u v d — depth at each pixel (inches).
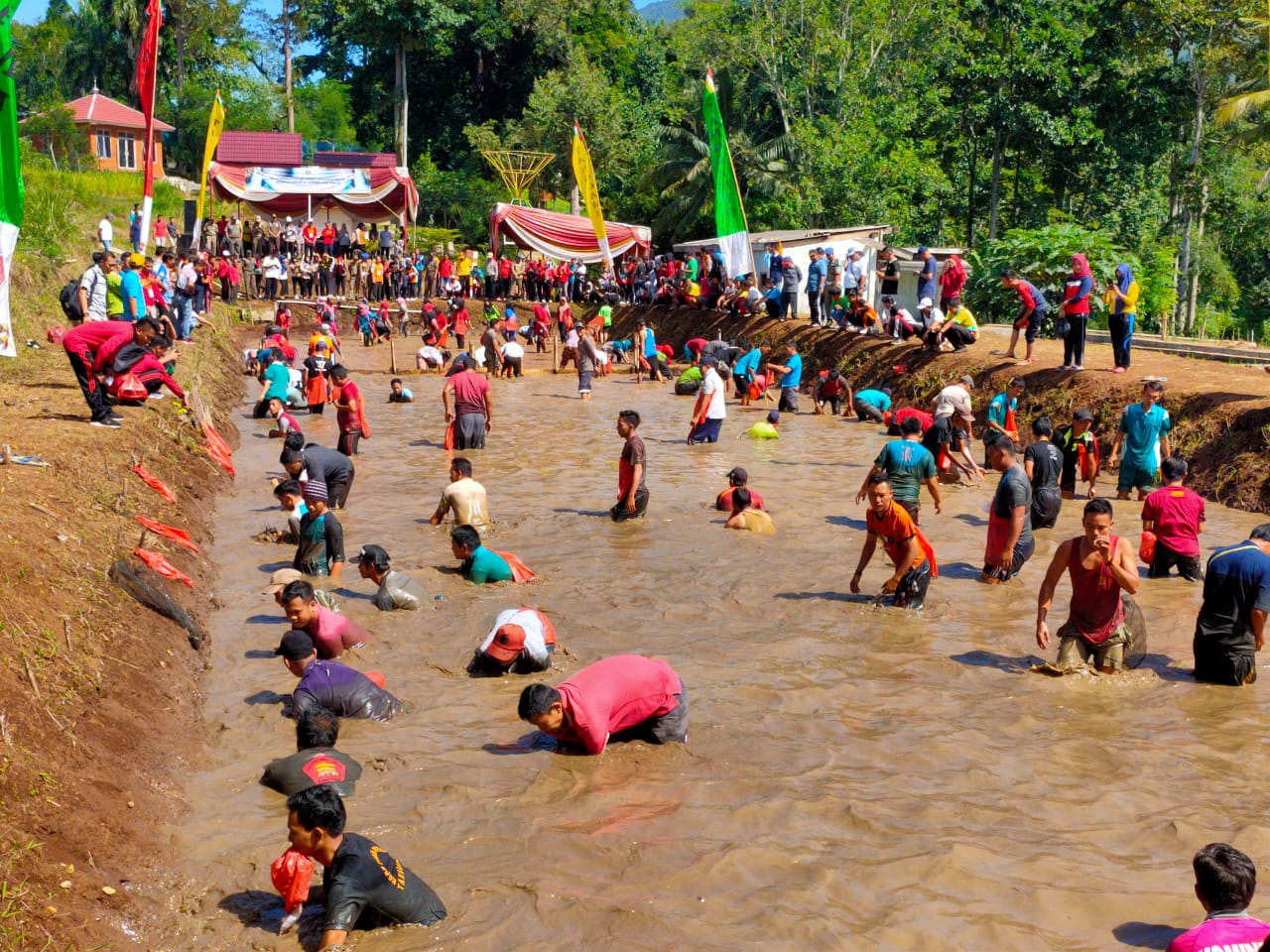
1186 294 1685.5
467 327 1513.3
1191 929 198.1
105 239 1160.2
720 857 241.9
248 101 2578.7
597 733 289.3
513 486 637.9
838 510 583.5
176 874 235.5
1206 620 349.7
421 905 219.8
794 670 357.4
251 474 657.0
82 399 603.5
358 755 296.2
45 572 328.8
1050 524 546.9
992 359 884.0
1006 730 311.9
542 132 2222.0
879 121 1829.5
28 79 2770.7
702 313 1403.8
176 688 323.3
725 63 2012.8
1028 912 221.8
